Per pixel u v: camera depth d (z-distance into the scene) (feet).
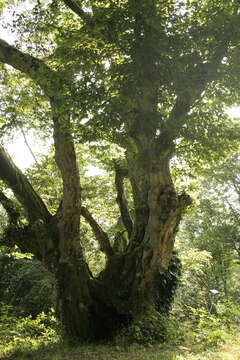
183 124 25.04
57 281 33.27
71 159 33.09
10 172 34.14
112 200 57.88
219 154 28.30
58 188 59.82
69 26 29.12
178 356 22.34
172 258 36.99
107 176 58.95
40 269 67.31
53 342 32.76
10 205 34.81
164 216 30.22
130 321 32.14
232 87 24.85
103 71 23.30
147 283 32.48
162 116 25.94
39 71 25.63
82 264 33.73
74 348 28.96
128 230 41.32
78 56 23.22
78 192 33.42
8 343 32.09
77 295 32.55
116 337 30.48
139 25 21.93
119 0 22.70
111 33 21.86
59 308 33.32
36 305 61.93
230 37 23.02
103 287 33.83
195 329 31.42
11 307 50.85
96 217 56.44
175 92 23.85
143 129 25.45
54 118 33.42
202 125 25.64
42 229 33.45
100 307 32.86
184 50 22.79
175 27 22.80
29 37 36.01
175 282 35.91
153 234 31.37
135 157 30.58
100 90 23.57
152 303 32.53
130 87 22.89
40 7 30.25
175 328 30.81
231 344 26.78
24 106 40.57
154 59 22.03
